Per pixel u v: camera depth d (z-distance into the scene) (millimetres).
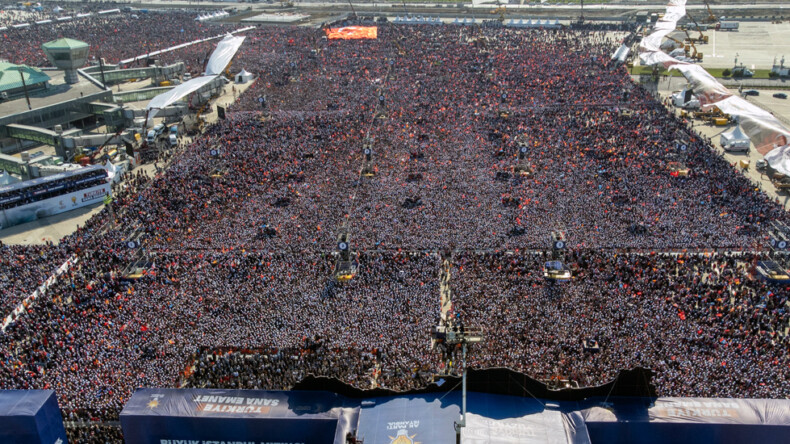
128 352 73062
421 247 95750
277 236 100812
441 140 140875
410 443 51156
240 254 95062
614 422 52312
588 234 98000
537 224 101438
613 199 109562
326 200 113188
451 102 166250
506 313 77688
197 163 131000
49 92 174875
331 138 143750
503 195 111812
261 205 112312
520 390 55688
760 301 80000
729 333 72750
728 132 141125
